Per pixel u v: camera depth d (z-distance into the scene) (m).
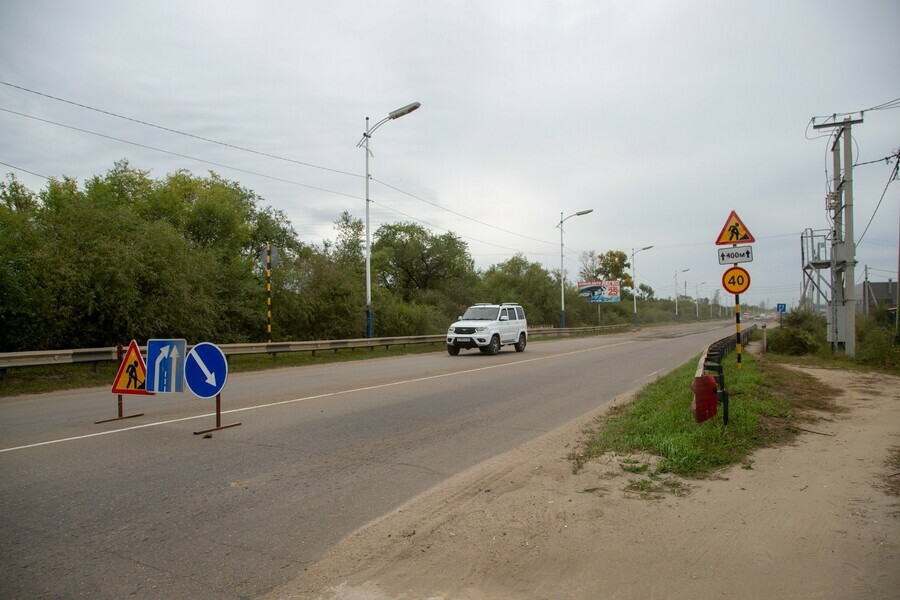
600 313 69.81
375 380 14.35
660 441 6.54
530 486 5.41
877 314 35.28
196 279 19.56
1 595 3.40
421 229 49.69
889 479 5.37
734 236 11.70
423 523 4.54
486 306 25.17
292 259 29.67
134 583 3.58
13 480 5.65
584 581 3.47
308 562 3.88
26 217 16.27
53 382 13.84
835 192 21.73
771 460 6.07
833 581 3.41
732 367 13.44
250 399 11.01
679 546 3.94
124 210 18.42
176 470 6.04
